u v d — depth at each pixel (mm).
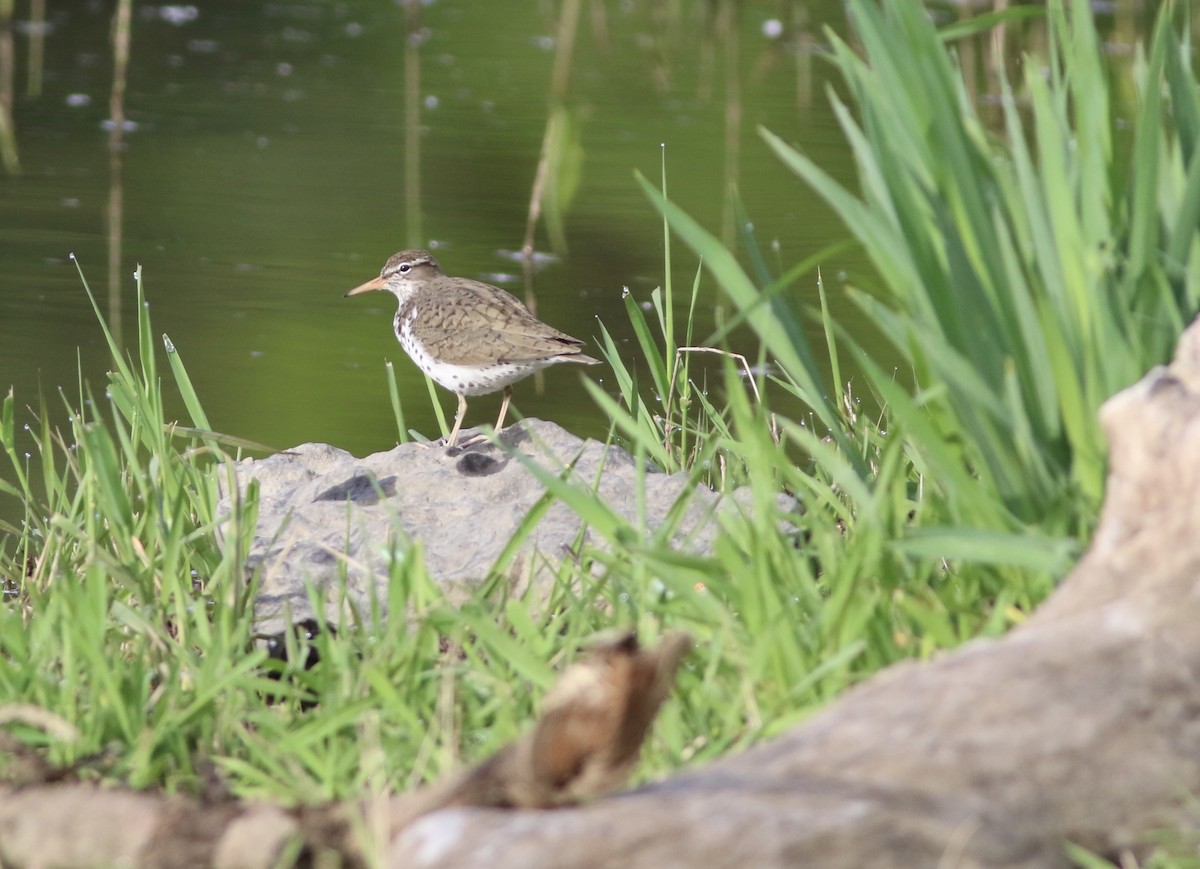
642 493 8258
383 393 16953
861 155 8656
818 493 8852
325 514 10281
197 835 5953
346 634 8047
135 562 8695
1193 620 6086
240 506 9352
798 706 6934
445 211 24828
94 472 9719
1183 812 5504
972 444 7875
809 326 19438
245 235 23094
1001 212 8195
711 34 41344
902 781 5496
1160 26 7738
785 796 5340
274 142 29141
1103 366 7594
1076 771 5547
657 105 32969
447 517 10195
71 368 16938
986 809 5379
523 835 5234
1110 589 6500
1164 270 7895
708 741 6848
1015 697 5801
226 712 7266
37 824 6109
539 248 22859
